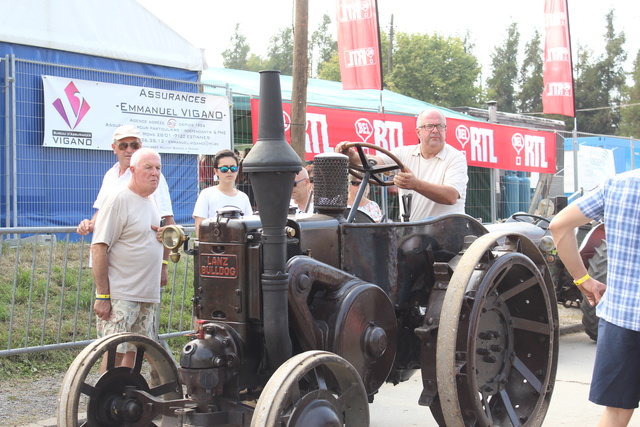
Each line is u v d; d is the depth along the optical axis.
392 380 4.11
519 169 14.73
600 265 7.20
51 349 5.59
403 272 3.93
